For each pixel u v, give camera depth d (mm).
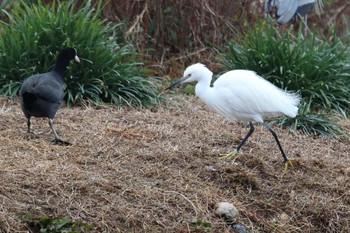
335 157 11539
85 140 10898
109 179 9523
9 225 8281
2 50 13125
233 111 10352
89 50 13047
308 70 13781
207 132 12000
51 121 10555
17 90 12812
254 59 14234
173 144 11164
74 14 14227
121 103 13172
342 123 13172
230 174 10039
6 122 11516
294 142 12023
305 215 9672
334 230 9578
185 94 14328
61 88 10656
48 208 8672
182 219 9008
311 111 13406
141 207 9039
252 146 11500
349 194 10094
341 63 14055
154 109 13180
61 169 9555
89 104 12859
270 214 9586
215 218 9203
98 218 8672
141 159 10328
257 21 14781
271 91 10281
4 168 9359
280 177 10297
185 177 9891
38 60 13156
